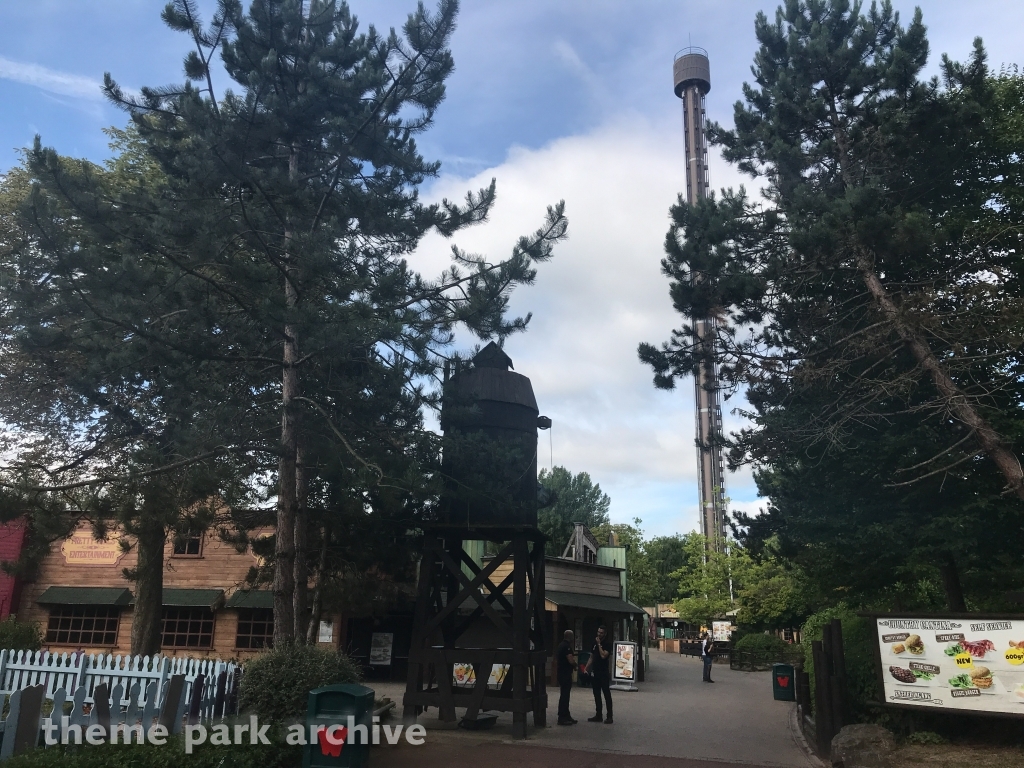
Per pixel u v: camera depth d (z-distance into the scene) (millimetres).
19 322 10516
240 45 12875
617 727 13422
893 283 11984
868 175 12906
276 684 9602
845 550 13016
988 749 9891
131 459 12203
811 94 13945
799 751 11195
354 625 22016
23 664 11344
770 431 12828
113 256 11516
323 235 11094
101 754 7359
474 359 14258
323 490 15508
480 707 12203
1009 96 14094
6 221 15859
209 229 10719
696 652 46500
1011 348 10945
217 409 12281
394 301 12078
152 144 13125
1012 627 9586
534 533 13273
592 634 26000
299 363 12148
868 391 12266
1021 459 12102
